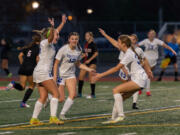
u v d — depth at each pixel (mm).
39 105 18500
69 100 19906
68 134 16391
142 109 23750
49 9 89812
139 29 51781
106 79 47562
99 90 35500
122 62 18281
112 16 103750
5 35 49844
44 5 88438
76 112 22672
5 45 45875
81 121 19578
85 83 42031
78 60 20281
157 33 52906
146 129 17500
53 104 18422
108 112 22688
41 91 18609
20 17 93062
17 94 31281
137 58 18672
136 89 18422
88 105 25672
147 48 33656
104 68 51500
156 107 24609
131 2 103688
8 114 21891
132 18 103312
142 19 102375
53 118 18469
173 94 32219
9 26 49812
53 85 18266
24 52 25016
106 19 103188
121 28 51281
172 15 97500
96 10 102188
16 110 23375
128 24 51500
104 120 19906
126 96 19078
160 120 19844
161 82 44094
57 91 18391
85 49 31031
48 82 18141
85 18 100688
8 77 48406
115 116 18891
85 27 50062
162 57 54594
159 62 54688
